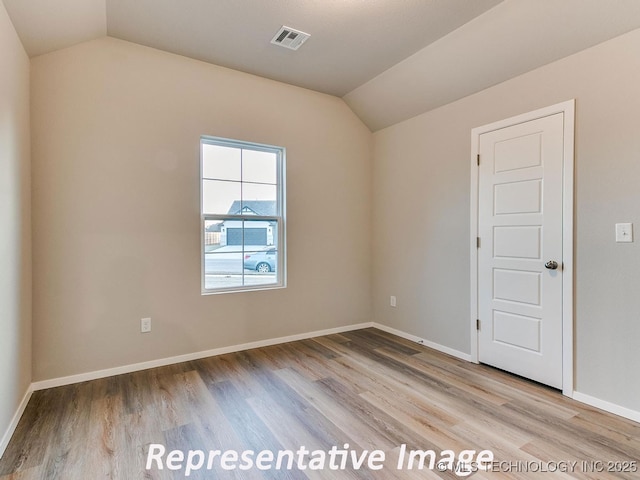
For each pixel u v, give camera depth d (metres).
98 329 2.72
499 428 2.04
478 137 3.03
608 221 2.22
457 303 3.24
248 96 3.38
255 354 3.27
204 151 3.27
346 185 4.07
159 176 2.95
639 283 2.10
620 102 2.15
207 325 3.19
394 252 3.96
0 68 1.83
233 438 1.94
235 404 2.31
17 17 1.99
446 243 3.34
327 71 3.34
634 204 2.11
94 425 2.06
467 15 2.47
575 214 2.38
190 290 3.10
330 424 2.08
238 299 3.36
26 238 2.34
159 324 2.96
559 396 2.43
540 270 2.59
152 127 2.92
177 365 2.99
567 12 2.18
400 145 3.85
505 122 2.81
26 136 2.34
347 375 2.79
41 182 2.50
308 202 3.79
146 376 2.75
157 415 2.17
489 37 2.57
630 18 2.04
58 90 2.56
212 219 3.31
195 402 2.33
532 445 1.87
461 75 2.96
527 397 2.41
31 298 2.46
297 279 3.73
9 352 1.95
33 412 2.20
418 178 3.64
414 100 3.48
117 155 2.78
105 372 2.74
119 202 2.79
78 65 2.63
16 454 1.79
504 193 2.83
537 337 2.62
